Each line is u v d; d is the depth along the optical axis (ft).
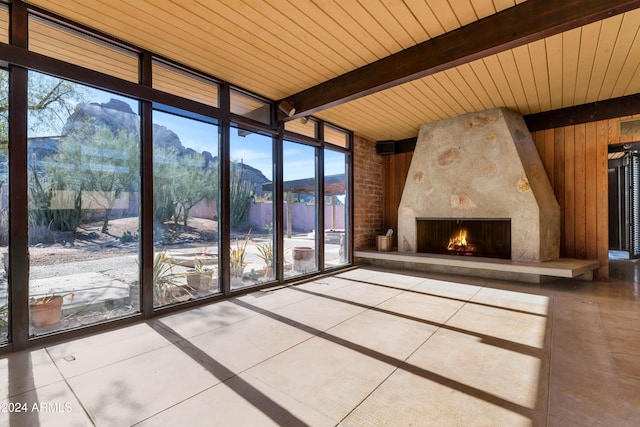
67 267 9.68
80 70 9.50
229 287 13.69
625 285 15.25
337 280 16.83
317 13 8.88
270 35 9.98
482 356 8.11
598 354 8.14
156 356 8.17
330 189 19.89
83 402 6.25
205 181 13.16
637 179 23.04
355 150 21.61
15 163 8.59
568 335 9.36
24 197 8.73
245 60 11.62
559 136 17.24
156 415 5.86
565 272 13.98
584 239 16.67
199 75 12.61
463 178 17.89
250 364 7.75
